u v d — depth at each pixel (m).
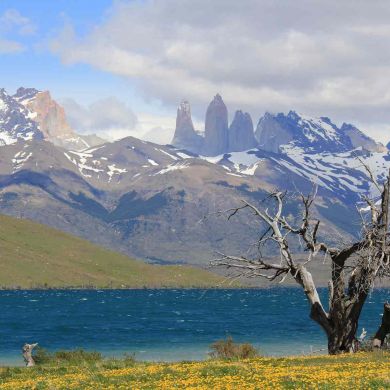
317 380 37.06
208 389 35.50
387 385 34.09
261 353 108.19
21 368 65.12
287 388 34.47
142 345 130.62
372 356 54.00
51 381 45.53
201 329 176.12
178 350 120.50
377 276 59.00
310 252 62.25
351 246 59.72
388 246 58.41
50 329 178.25
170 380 41.94
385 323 61.81
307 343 131.75
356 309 60.34
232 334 157.25
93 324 199.88
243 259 63.31
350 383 35.19
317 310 62.03
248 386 35.97
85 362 72.00
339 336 60.94
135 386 39.53
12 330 174.50
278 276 64.31
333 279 61.41
